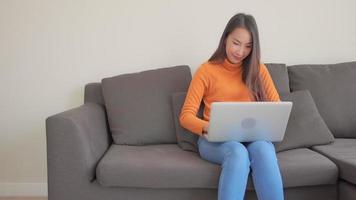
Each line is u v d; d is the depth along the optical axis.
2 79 2.11
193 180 1.41
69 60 2.12
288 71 2.07
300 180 1.42
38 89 2.13
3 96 2.12
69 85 2.14
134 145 1.81
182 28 2.14
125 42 2.13
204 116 1.65
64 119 1.40
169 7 2.12
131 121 1.83
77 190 1.43
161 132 1.83
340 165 1.44
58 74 2.13
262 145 1.38
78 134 1.42
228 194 1.25
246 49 1.59
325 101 1.92
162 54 2.15
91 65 2.13
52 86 2.13
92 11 2.10
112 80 1.93
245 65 1.64
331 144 1.74
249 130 1.41
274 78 1.97
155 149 1.70
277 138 1.48
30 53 2.10
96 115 1.74
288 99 1.81
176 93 1.87
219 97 1.64
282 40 2.19
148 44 2.14
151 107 1.86
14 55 2.10
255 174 1.34
